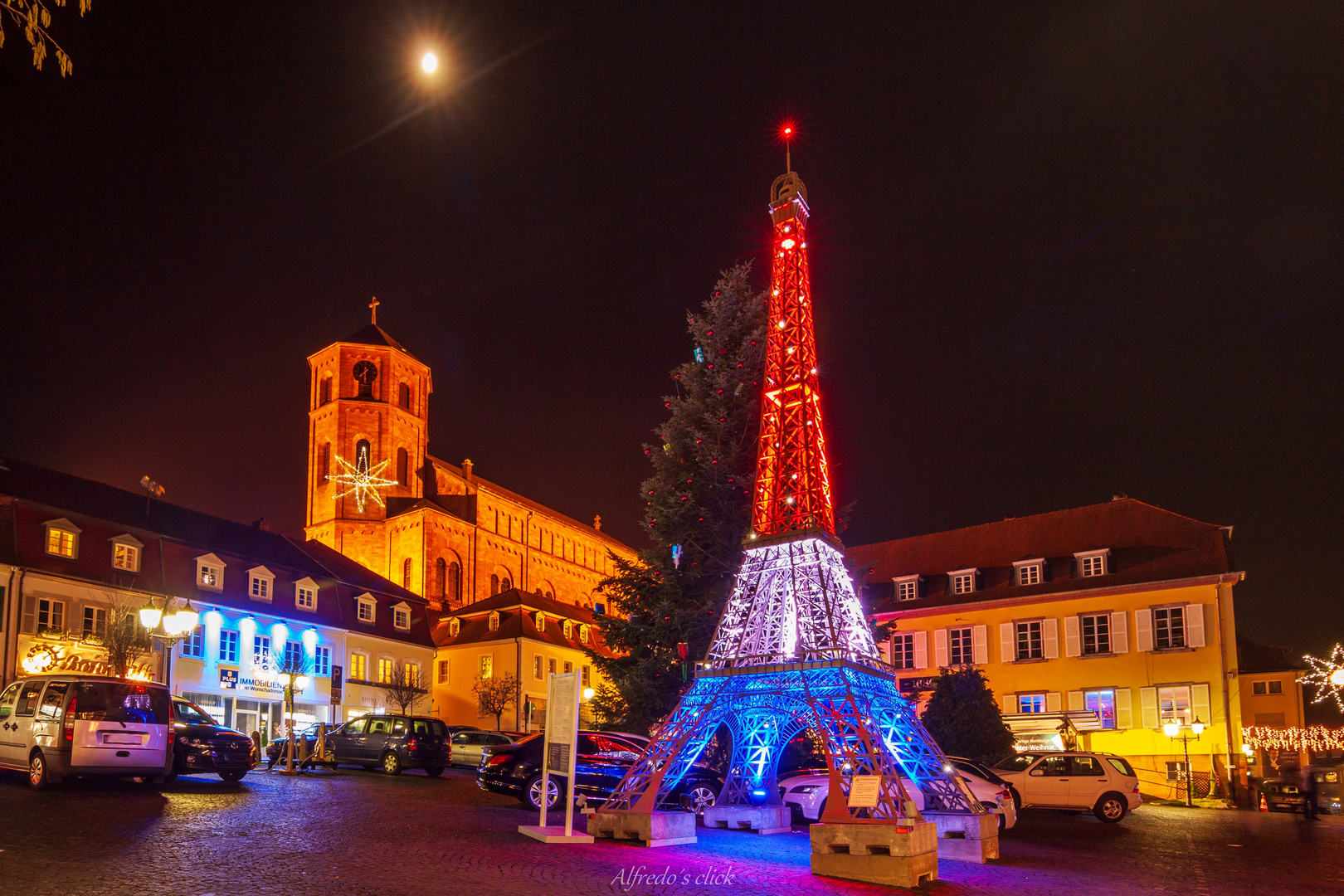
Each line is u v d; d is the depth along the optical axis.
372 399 70.62
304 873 10.39
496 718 55.19
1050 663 42.75
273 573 46.28
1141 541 43.25
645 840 14.56
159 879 9.74
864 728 13.66
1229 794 35.72
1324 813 30.05
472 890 9.88
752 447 28.67
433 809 17.88
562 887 10.46
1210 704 38.75
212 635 41.72
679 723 15.92
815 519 17.03
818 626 15.91
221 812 15.37
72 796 16.69
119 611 31.55
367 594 51.81
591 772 19.19
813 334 18.77
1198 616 39.75
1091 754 24.47
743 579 17.09
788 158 20.12
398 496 70.12
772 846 15.05
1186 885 12.59
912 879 11.79
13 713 18.48
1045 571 44.38
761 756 18.33
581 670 15.17
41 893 8.86
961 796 15.18
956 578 46.72
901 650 46.91
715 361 29.58
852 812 12.96
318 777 24.27
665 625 26.06
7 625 34.47
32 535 36.44
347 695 48.41
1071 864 14.60
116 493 43.09
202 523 46.47
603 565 94.25
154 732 18.20
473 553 72.62
